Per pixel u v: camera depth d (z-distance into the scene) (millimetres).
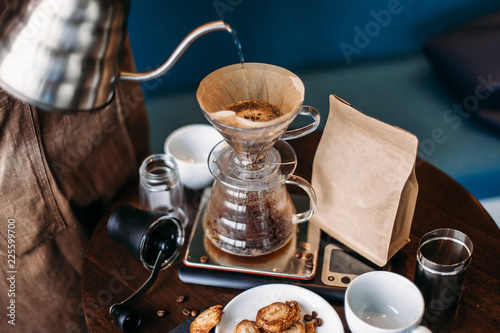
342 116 778
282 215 784
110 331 745
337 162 807
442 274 698
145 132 1099
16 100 789
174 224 858
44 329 1036
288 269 796
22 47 533
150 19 1414
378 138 742
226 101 747
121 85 975
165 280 813
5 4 724
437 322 732
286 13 1489
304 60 1587
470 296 765
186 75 1544
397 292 705
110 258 852
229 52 1531
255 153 723
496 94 1409
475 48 1458
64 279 1019
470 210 905
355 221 811
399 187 730
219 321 713
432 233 743
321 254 833
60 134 891
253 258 816
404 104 1503
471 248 724
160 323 750
